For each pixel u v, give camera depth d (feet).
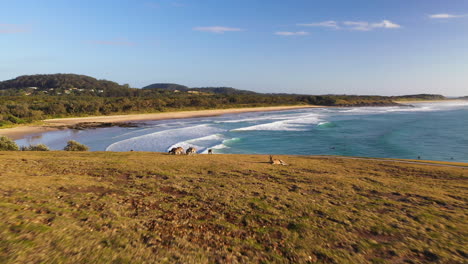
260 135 190.08
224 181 44.34
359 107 611.88
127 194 33.24
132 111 363.97
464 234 26.30
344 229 26.09
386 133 196.34
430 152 131.44
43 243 18.45
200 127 232.94
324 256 20.77
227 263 18.58
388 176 57.98
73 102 341.82
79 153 80.18
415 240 24.31
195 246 20.57
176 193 35.68
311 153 134.10
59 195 30.55
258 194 36.86
